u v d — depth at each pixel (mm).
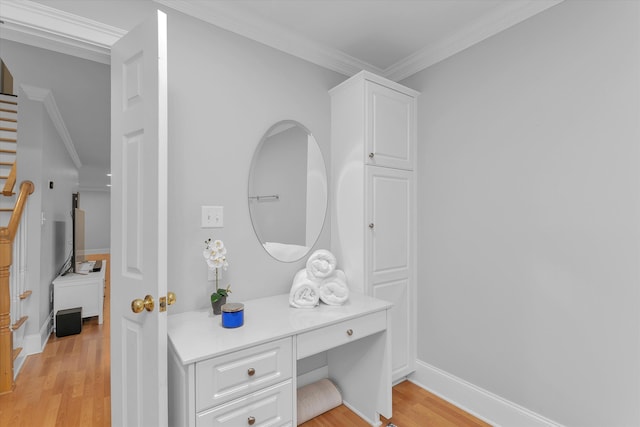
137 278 1307
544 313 1671
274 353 1367
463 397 2002
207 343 1276
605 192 1474
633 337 1395
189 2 1676
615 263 1444
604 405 1469
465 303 2018
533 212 1716
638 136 1384
